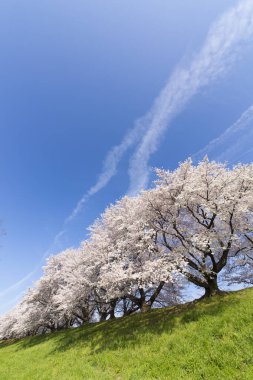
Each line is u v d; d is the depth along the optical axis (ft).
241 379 31.37
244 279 81.87
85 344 61.82
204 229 66.80
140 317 69.31
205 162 68.33
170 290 89.71
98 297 84.74
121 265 65.82
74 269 90.33
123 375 40.37
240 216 68.80
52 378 44.80
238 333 40.70
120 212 86.99
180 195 63.62
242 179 66.33
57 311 109.40
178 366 38.22
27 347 87.56
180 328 50.21
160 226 73.00
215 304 56.18
